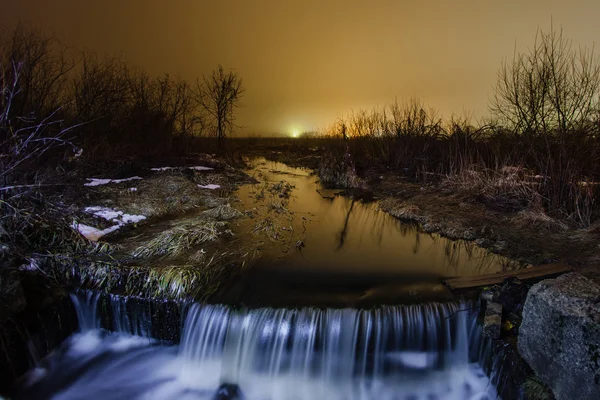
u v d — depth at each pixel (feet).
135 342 17.63
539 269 18.39
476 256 22.04
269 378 16.40
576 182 25.59
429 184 40.01
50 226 19.65
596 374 10.44
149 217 26.99
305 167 62.18
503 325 15.05
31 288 16.70
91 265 18.24
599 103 26.55
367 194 40.40
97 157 37.06
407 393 16.12
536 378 12.68
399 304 16.66
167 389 16.29
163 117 56.18
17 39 31.86
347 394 16.15
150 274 17.79
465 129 42.73
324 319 16.08
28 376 15.40
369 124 60.59
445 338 16.33
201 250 20.76
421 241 25.14
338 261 21.44
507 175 31.94
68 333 17.62
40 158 27.81
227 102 67.41
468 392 15.83
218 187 39.09
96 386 16.19
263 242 23.76
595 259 19.47
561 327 11.56
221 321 16.61
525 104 31.27
